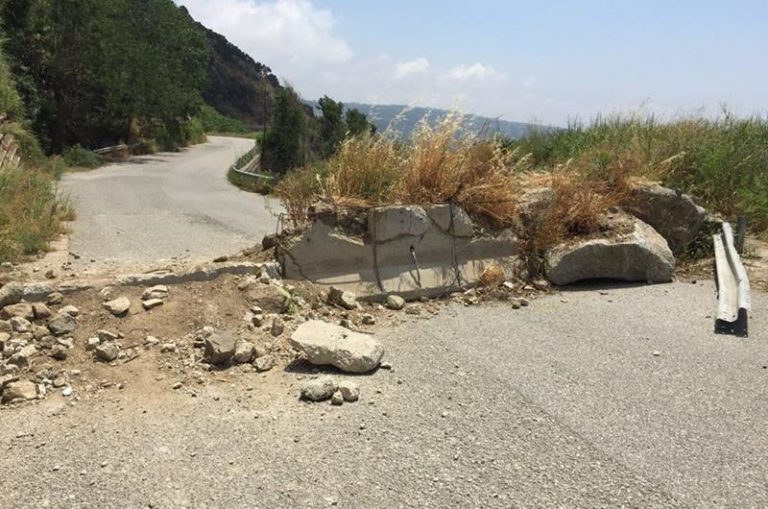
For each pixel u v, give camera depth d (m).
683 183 9.56
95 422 3.73
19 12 29.38
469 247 6.66
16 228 7.50
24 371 4.23
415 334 5.30
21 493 3.02
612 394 4.21
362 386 4.28
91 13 32.78
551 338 5.25
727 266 7.01
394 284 6.15
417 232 6.37
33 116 27.56
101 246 8.15
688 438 3.67
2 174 9.24
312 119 27.58
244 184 20.27
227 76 101.94
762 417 3.94
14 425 3.67
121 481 3.13
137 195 15.21
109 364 4.37
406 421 3.80
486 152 7.20
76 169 24.66
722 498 3.10
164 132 46.81
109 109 36.97
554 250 6.90
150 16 45.31
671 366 4.70
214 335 4.63
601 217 7.40
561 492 3.12
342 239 6.09
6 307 4.71
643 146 10.02
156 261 7.24
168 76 45.31
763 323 5.68
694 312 5.97
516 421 3.82
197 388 4.18
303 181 7.29
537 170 9.77
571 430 3.72
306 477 3.20
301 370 4.51
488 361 4.74
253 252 6.76
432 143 6.94
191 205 13.53
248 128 83.50
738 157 9.88
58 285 5.00
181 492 3.05
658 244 7.14
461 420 3.82
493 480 3.20
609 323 5.65
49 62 31.22
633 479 3.24
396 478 3.20
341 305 5.76
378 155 6.85
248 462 3.32
